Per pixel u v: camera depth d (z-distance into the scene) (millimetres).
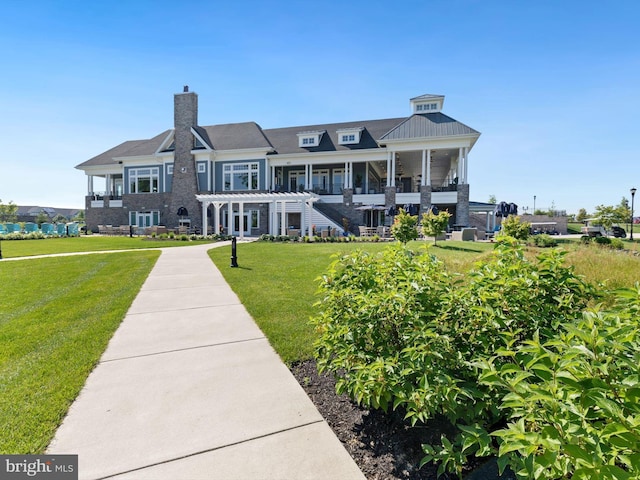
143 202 32500
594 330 1378
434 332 2172
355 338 2473
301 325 4668
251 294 6473
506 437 1410
